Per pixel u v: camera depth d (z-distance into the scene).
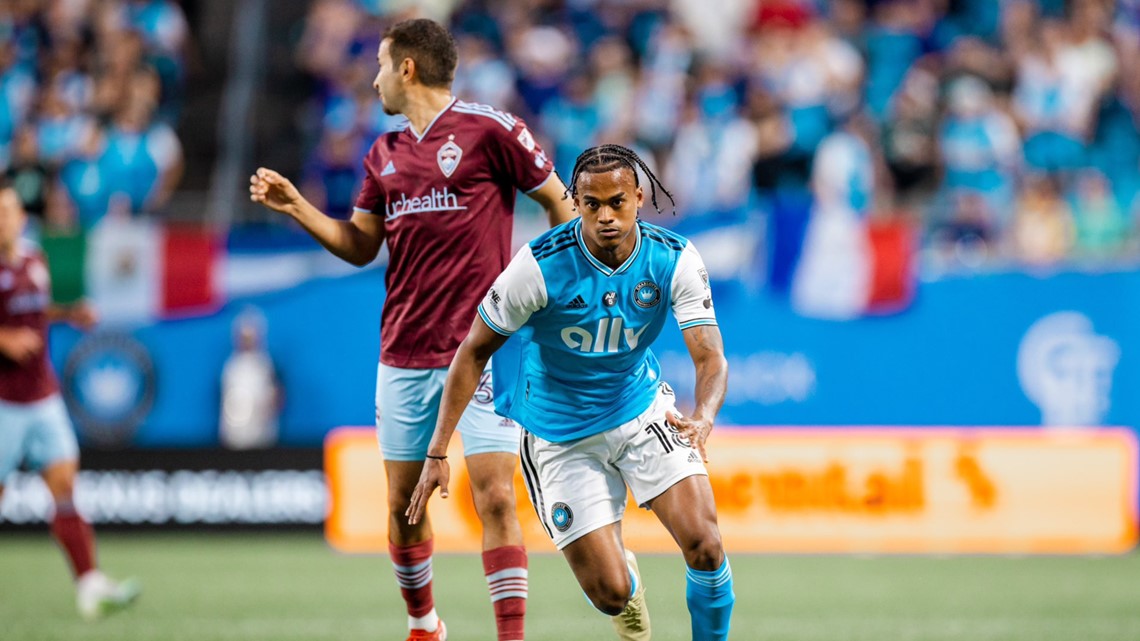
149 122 48.69
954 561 36.44
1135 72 52.56
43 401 27.59
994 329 38.44
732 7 53.09
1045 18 53.06
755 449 38.09
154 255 39.88
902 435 38.28
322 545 39.41
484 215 18.98
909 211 41.53
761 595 30.28
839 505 38.06
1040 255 40.66
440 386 19.19
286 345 39.84
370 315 39.75
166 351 39.91
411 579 20.02
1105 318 38.16
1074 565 35.66
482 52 51.22
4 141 50.88
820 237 38.66
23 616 27.34
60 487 27.58
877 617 27.12
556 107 49.50
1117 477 38.00
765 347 38.72
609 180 15.70
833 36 52.25
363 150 47.72
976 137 47.06
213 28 58.47
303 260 39.81
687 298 16.77
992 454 38.12
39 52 52.62
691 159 45.94
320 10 55.03
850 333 38.62
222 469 40.03
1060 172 46.22
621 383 17.34
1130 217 45.59
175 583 32.31
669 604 28.77
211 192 50.75
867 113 49.28
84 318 28.75
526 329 17.02
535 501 17.78
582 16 53.81
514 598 18.19
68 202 46.91
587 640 24.48
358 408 39.75
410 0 53.81
